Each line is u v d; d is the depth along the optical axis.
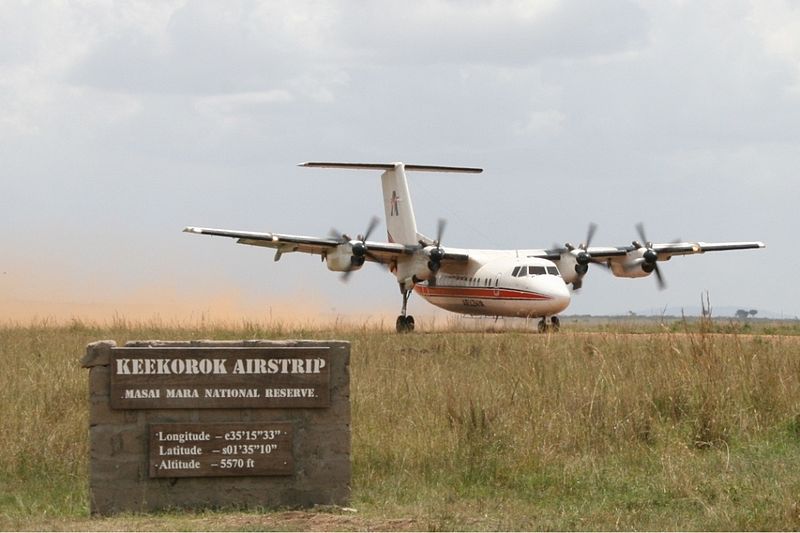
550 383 30.55
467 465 22.44
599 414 25.72
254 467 18.67
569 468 21.91
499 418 25.34
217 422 18.64
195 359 18.59
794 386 28.66
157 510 18.52
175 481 18.59
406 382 32.19
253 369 18.69
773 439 24.59
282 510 18.73
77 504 19.89
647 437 24.61
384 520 18.05
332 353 18.91
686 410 26.33
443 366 38.19
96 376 18.45
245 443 18.67
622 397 26.97
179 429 18.52
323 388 18.80
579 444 24.09
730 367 29.50
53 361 39.47
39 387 31.58
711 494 19.64
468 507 19.39
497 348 43.75
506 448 23.25
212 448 18.59
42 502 20.14
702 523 17.78
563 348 40.75
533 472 21.94
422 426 25.83
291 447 18.75
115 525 17.59
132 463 18.52
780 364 31.23
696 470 21.45
